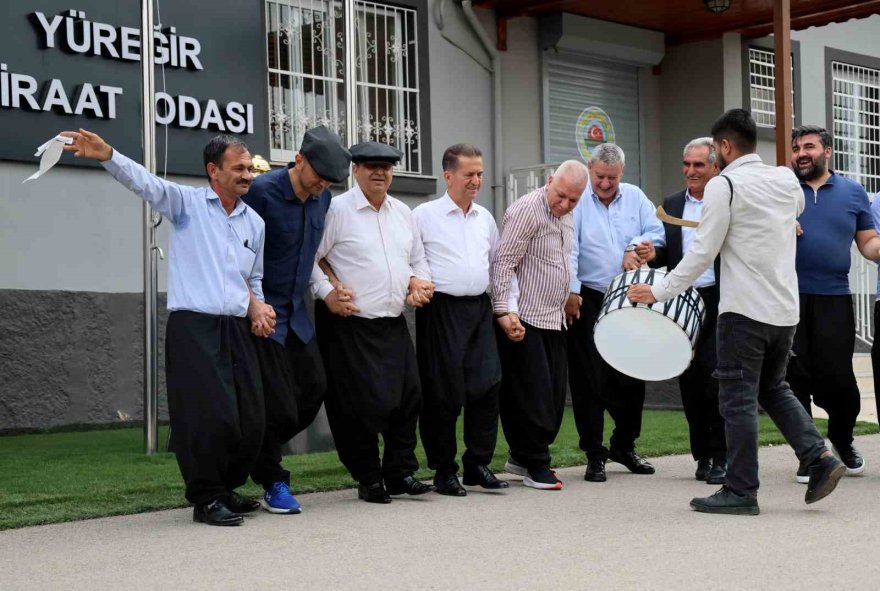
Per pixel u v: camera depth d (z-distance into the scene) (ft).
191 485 18.93
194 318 18.78
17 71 32.12
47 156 17.87
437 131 41.50
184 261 18.95
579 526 18.63
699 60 48.39
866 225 25.04
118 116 33.88
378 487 21.16
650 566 15.65
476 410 22.29
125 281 34.45
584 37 44.93
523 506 20.62
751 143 20.07
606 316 21.12
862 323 47.06
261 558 16.33
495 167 43.11
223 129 35.99
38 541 17.63
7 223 32.14
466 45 42.29
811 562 15.85
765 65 50.39
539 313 22.59
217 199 19.15
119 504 20.53
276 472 20.07
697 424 23.82
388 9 40.32
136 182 18.54
